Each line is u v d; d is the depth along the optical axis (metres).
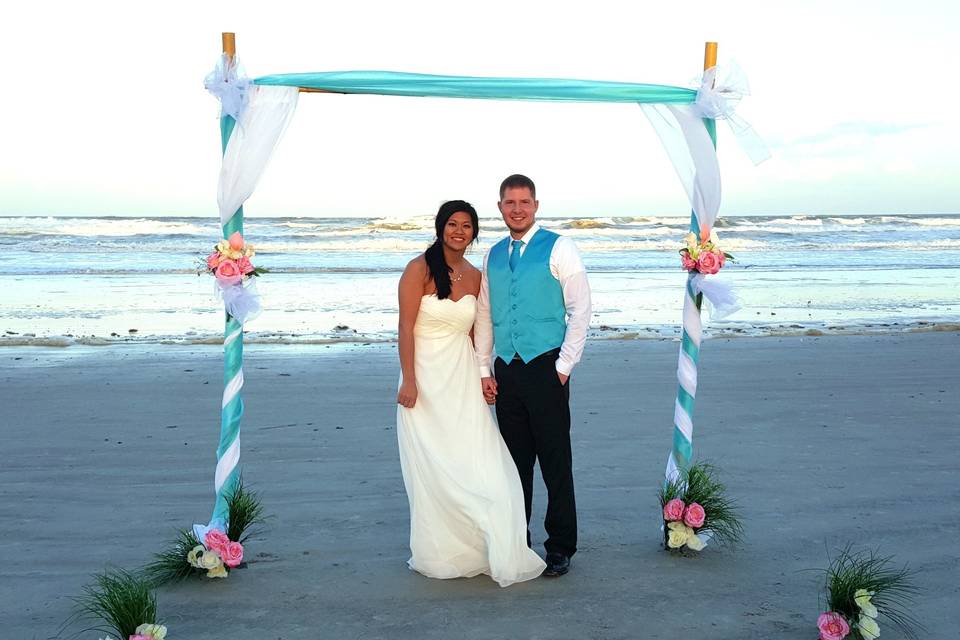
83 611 3.62
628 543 4.46
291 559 4.23
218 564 3.90
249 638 3.38
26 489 5.29
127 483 5.44
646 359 9.95
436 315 4.04
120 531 4.60
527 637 3.39
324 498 5.16
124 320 13.38
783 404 7.70
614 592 3.84
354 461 5.92
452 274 4.08
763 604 3.71
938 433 6.71
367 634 3.41
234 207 4.07
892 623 3.55
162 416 7.21
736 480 5.51
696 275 4.43
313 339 11.35
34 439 6.45
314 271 21.95
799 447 6.29
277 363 9.63
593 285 19.25
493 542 3.87
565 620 3.55
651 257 27.84
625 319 14.00
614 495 5.23
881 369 9.38
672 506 4.25
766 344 11.05
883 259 27.81
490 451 4.08
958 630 3.49
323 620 3.54
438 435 4.04
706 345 10.96
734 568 4.12
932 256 29.17
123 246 28.61
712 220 4.41
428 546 3.99
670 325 13.18
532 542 4.55
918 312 15.06
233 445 4.25
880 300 16.77
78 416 7.19
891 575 4.00
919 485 5.42
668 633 3.44
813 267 24.62
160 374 8.98
